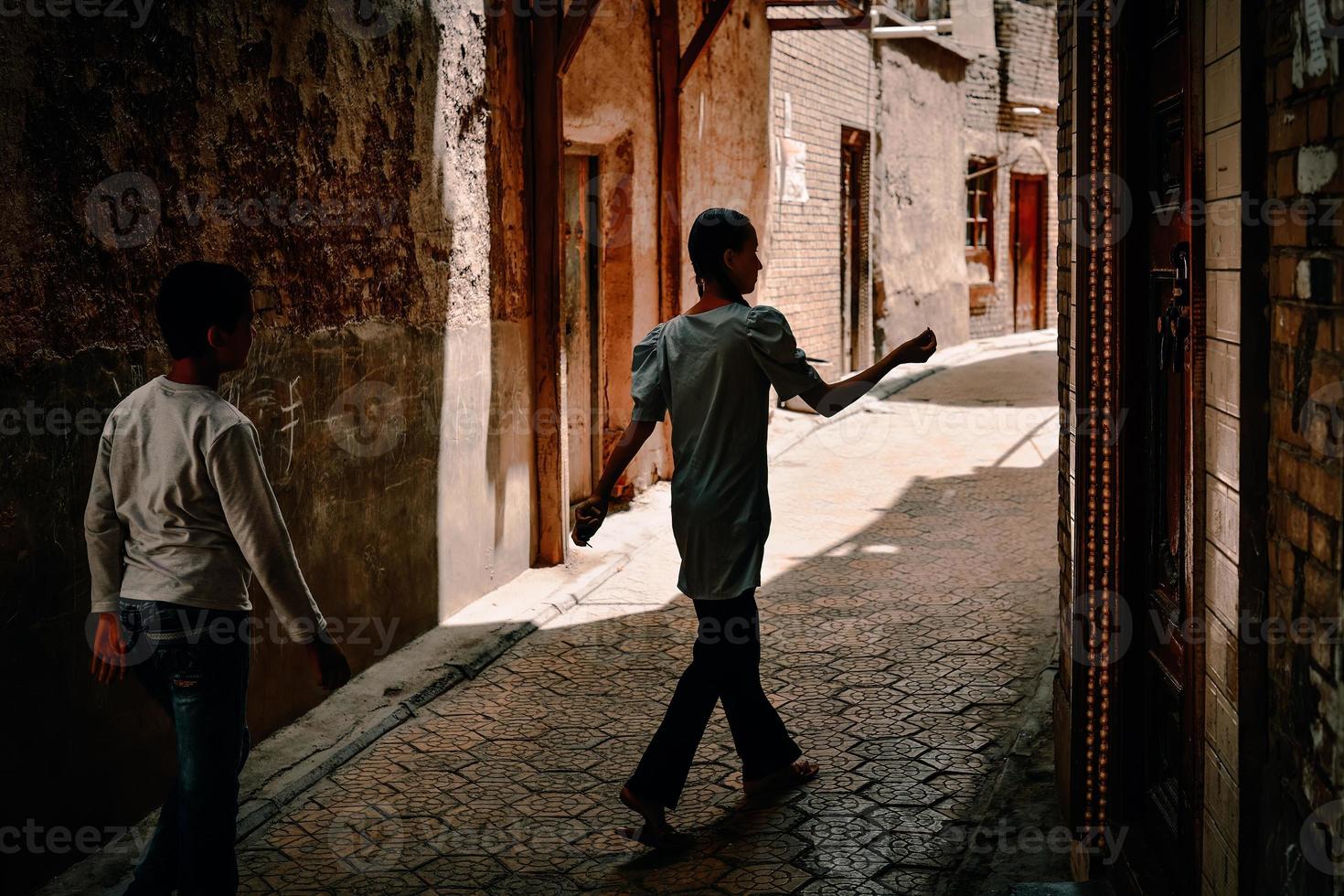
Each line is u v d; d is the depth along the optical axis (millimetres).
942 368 15953
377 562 5320
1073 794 3396
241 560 3006
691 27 9383
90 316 3592
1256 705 2035
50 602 3451
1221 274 2332
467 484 6137
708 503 3713
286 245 4613
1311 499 1798
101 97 3617
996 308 19781
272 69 4504
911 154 16031
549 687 5160
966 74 18062
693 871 3588
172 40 3938
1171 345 2725
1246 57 2023
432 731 4703
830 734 4574
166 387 2951
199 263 2957
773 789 4121
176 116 3967
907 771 4234
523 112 6730
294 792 4141
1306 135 1797
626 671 5332
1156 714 3107
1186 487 2699
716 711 4887
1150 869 2938
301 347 4715
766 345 3637
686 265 9398
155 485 2898
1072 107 3508
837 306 13625
